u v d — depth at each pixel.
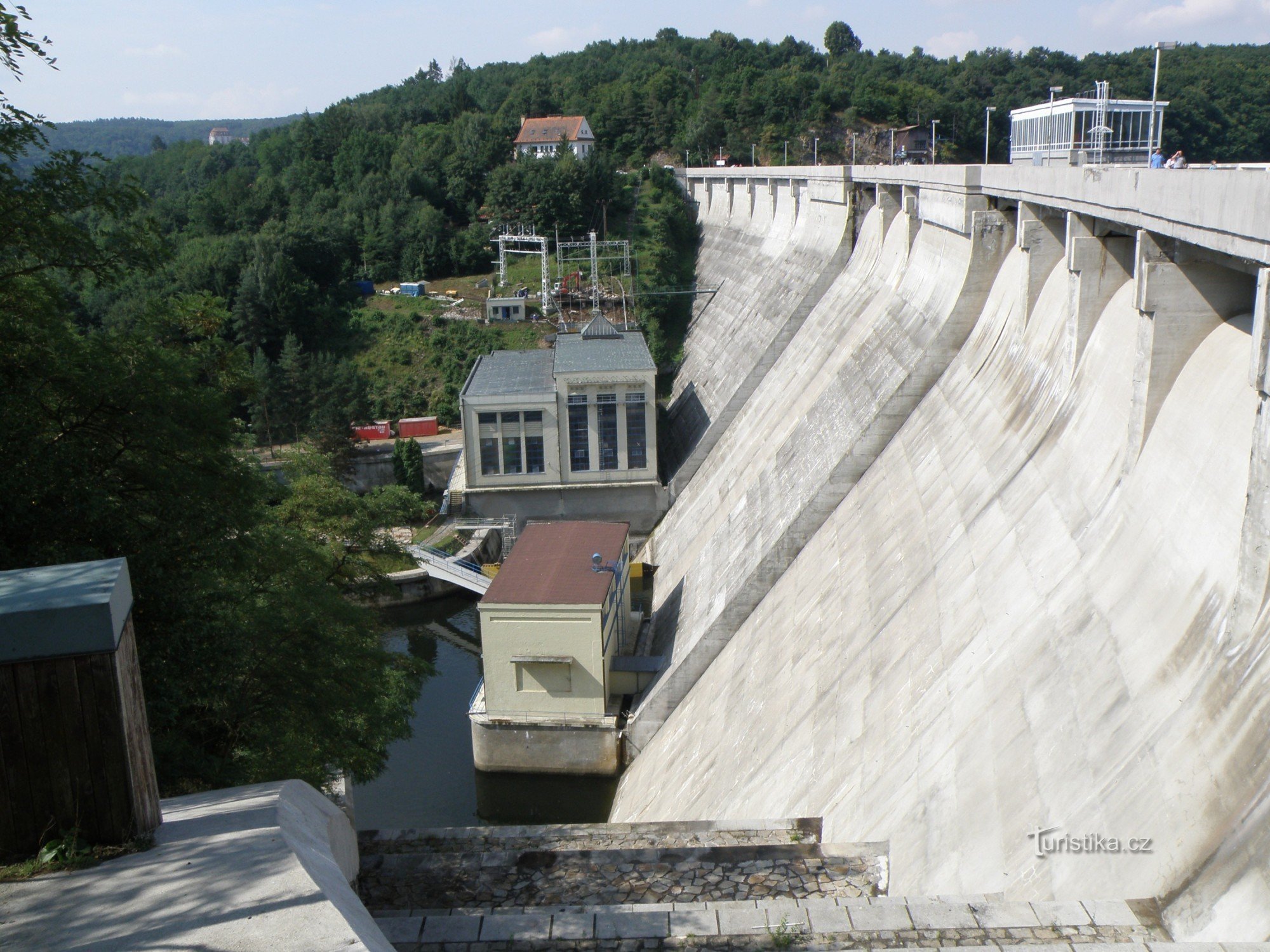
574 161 130.00
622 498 68.88
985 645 23.94
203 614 21.02
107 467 21.42
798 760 28.66
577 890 18.08
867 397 42.59
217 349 27.73
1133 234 24.31
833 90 175.38
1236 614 16.62
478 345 106.94
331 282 120.00
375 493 38.25
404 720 31.25
